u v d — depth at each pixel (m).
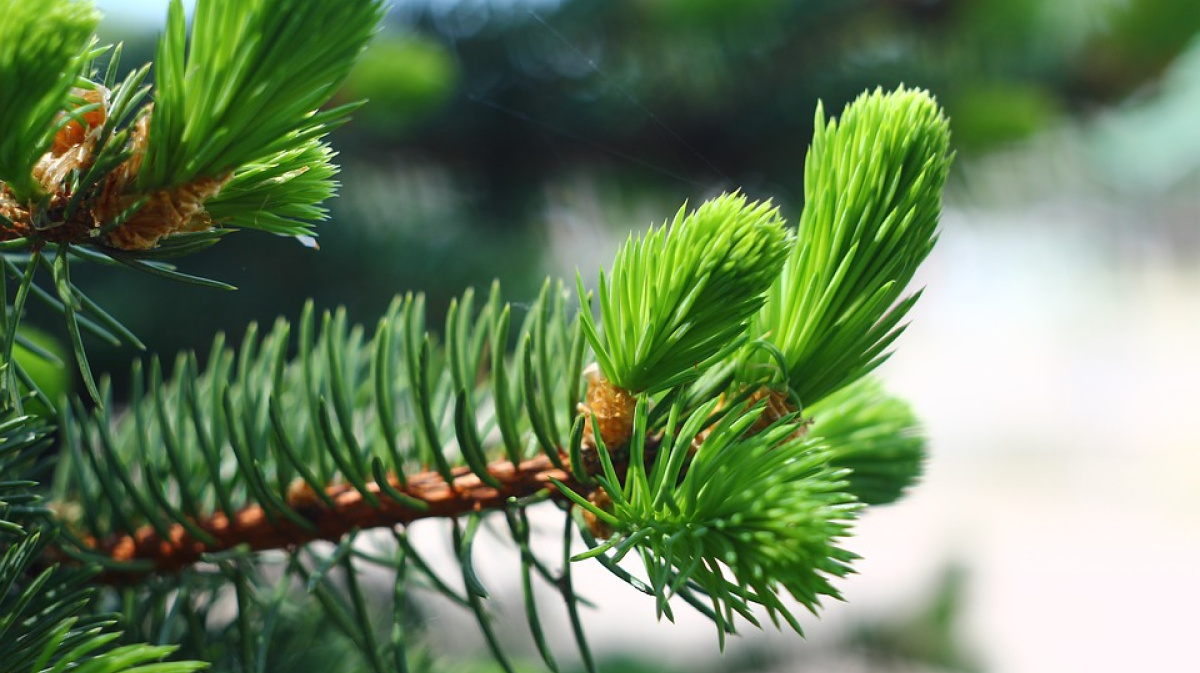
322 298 0.64
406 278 0.64
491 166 0.69
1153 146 0.72
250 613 0.33
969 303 3.09
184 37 0.27
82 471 0.32
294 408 0.33
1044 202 0.76
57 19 0.26
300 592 0.35
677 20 0.65
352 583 0.31
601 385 0.30
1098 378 3.00
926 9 0.68
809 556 0.28
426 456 0.32
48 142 0.27
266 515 0.31
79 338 0.27
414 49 0.62
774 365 0.30
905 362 3.15
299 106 0.27
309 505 0.31
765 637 0.63
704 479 0.28
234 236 0.61
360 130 0.64
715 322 0.29
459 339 0.32
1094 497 2.39
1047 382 3.05
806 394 0.30
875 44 0.68
